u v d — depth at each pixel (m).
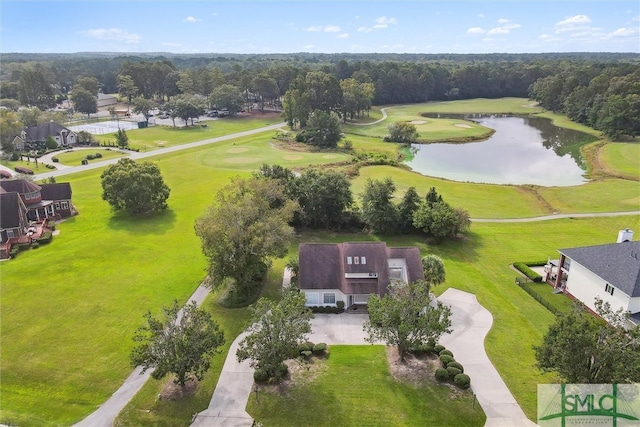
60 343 41.44
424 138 148.62
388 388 35.81
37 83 194.75
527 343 42.12
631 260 45.16
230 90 184.75
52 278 53.50
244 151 121.81
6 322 44.53
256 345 35.56
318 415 32.97
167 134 147.62
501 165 117.94
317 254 50.06
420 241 66.69
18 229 63.03
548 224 73.88
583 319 31.95
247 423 32.25
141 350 33.44
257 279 53.16
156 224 71.06
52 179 85.62
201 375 35.50
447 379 36.62
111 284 52.38
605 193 89.12
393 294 39.84
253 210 50.06
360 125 170.62
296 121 159.38
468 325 44.84
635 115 137.88
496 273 56.75
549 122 182.25
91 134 137.62
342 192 69.38
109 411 33.44
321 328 44.88
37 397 34.81
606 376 30.23
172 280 53.69
